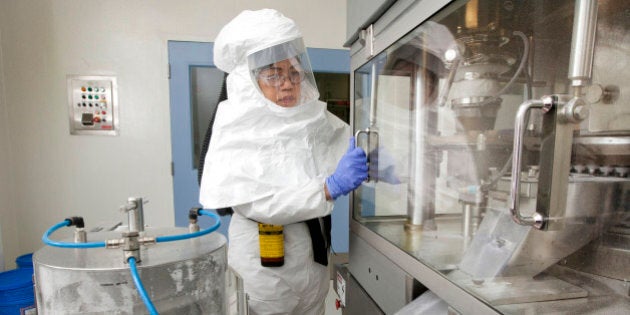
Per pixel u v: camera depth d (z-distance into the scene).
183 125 1.91
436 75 0.83
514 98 0.66
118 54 1.83
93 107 1.83
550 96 0.43
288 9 1.98
